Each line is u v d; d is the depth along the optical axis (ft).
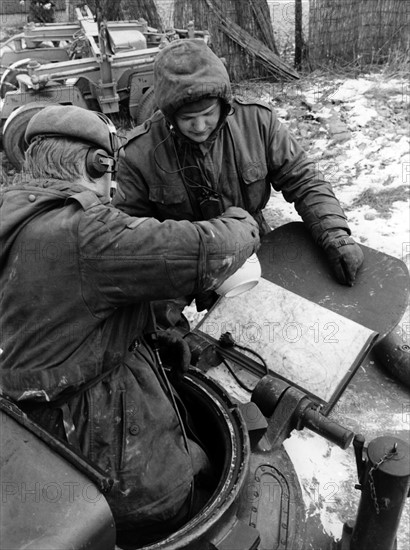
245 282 6.87
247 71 21.98
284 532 5.67
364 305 7.60
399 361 8.38
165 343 6.34
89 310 4.53
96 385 5.01
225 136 7.53
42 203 4.53
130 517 5.06
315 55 22.02
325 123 17.38
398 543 6.54
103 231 4.33
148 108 16.80
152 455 5.12
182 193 7.68
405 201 12.91
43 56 19.60
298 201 8.02
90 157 4.79
